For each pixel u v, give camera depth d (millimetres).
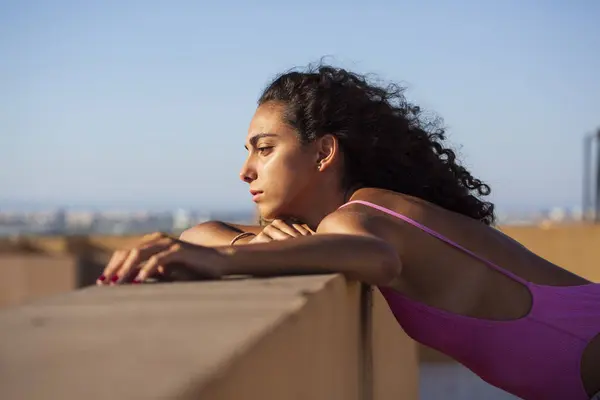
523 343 1896
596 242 9367
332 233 1714
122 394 636
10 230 16031
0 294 10039
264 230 1982
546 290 1914
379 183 2158
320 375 1237
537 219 15438
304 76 2148
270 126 2104
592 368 1893
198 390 647
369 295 1977
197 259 1514
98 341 847
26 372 719
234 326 916
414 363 3875
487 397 6109
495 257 1930
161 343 829
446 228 1909
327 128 2094
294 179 2098
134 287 1380
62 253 10984
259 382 834
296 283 1365
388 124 2154
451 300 1903
